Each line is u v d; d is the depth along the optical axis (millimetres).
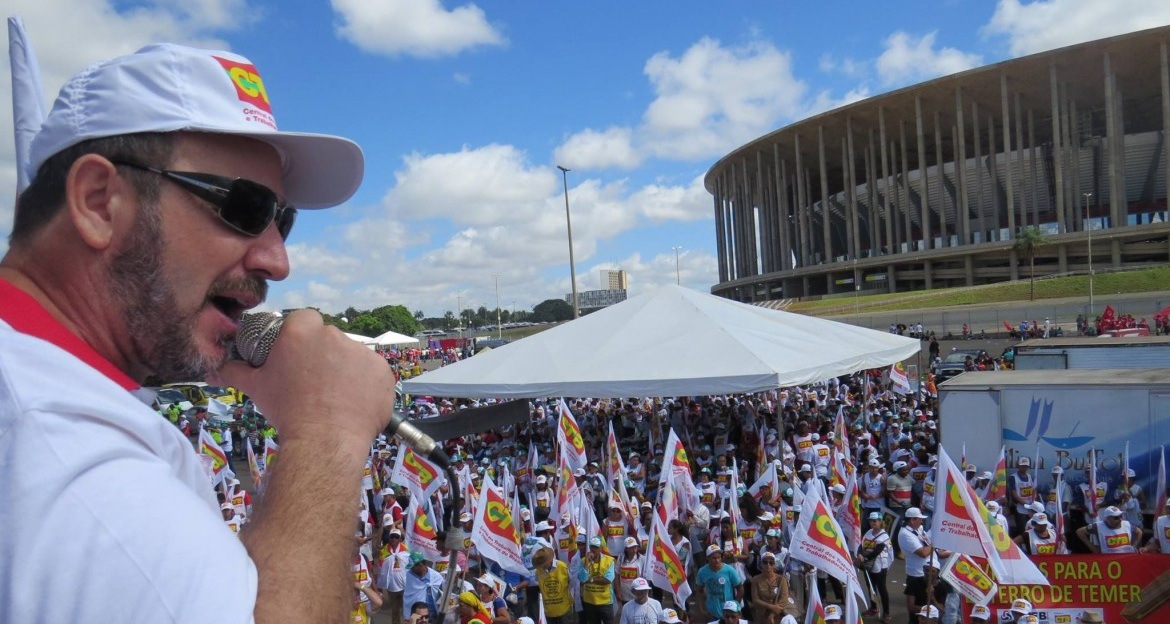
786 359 16453
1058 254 79500
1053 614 9156
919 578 10844
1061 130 80188
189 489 932
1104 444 13734
